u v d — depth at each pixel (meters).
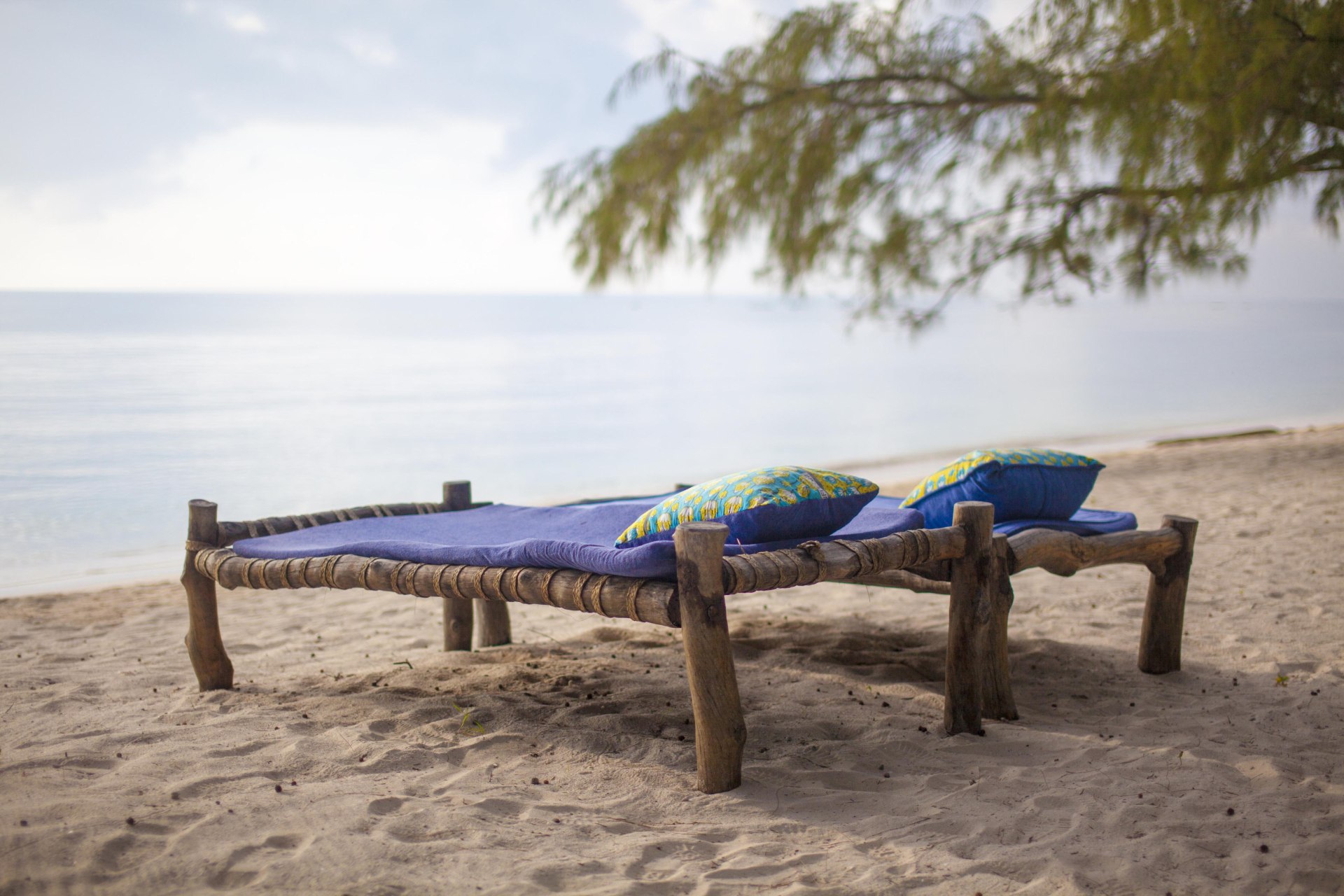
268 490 11.71
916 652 3.94
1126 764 2.63
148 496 11.02
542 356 38.09
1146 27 6.48
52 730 2.88
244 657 4.07
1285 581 4.92
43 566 7.68
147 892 1.81
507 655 3.93
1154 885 1.95
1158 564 3.54
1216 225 6.88
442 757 2.68
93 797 2.24
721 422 19.03
